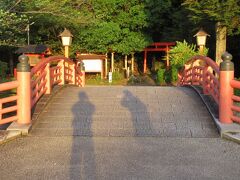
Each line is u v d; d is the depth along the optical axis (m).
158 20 29.22
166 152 6.39
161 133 7.61
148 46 31.75
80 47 29.52
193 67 13.17
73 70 15.17
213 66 9.14
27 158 6.08
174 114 8.81
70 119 8.45
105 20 29.75
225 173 5.42
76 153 6.33
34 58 21.95
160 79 26.80
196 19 18.75
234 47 25.97
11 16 11.16
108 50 30.75
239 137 7.01
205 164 5.80
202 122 8.27
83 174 5.34
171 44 30.73
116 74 31.19
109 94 10.87
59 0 19.23
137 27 29.94
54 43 27.38
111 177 5.22
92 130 7.77
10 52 27.38
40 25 23.78
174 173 5.39
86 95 10.73
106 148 6.61
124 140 7.14
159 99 10.19
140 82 29.72
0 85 7.16
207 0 17.23
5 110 7.39
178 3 29.09
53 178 5.19
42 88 9.99
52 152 6.39
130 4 29.03
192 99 10.21
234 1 16.81
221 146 6.76
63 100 10.10
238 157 6.14
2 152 6.39
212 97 9.79
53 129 7.83
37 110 8.85
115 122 8.25
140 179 5.15
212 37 25.03
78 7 25.22
